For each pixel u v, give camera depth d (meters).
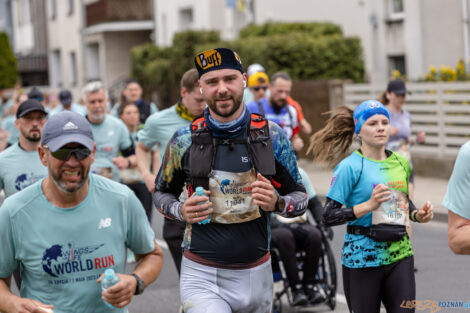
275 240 7.07
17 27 50.91
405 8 21.11
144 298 8.07
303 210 4.54
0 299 3.95
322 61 20.06
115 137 9.11
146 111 12.86
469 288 7.79
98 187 4.05
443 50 20.12
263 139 4.46
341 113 6.29
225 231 4.48
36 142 6.28
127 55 39.53
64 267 3.99
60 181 3.83
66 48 43.88
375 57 22.42
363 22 22.94
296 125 9.07
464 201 4.27
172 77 26.02
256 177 4.45
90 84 9.00
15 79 42.25
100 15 38.00
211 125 4.43
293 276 7.05
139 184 9.53
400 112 9.66
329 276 7.82
